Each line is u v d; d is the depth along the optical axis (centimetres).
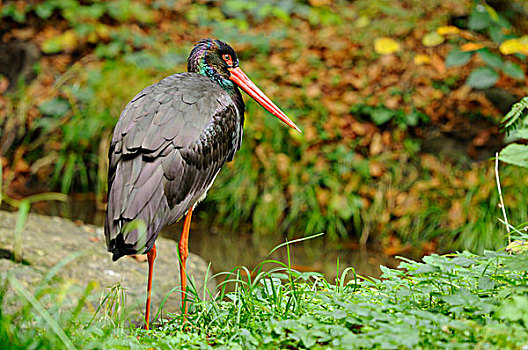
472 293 537
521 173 1064
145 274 904
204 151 666
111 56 1453
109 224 595
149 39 1496
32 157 1345
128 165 614
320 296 571
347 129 1233
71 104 1359
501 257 545
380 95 1261
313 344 474
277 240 1144
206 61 798
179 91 683
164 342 514
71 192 1311
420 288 532
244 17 1573
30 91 1413
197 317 601
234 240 1142
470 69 1276
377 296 560
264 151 1220
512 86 1207
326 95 1295
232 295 604
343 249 1107
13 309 702
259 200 1187
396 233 1111
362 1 1579
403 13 1480
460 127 1194
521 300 456
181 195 641
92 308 720
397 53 1360
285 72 1355
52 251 920
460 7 1410
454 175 1138
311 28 1545
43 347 472
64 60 1498
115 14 1565
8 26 1577
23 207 527
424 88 1265
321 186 1185
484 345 453
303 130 1230
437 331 470
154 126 634
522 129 657
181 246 702
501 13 1249
